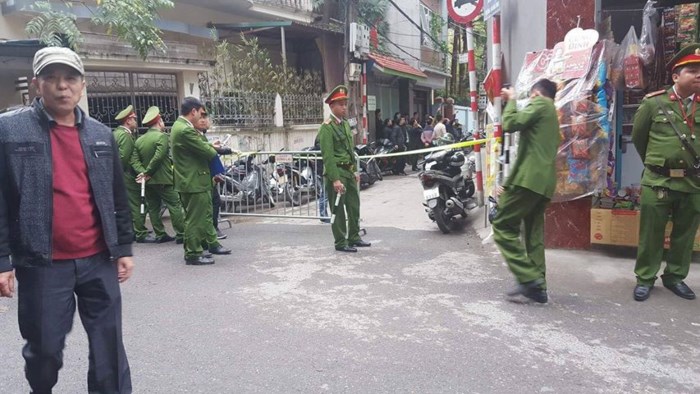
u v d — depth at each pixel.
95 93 9.45
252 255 6.42
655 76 6.03
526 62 5.99
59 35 7.97
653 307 4.42
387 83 20.03
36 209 2.50
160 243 7.42
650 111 4.59
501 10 7.61
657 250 4.59
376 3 18.66
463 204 7.70
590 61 5.60
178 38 11.38
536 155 4.40
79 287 2.71
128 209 2.91
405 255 6.22
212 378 3.37
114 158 2.80
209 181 6.11
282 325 4.18
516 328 4.04
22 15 8.46
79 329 4.14
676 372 3.35
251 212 9.49
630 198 5.79
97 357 2.76
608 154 5.78
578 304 4.50
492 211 6.84
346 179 6.39
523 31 6.59
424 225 8.08
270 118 12.95
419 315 4.32
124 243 2.87
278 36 15.14
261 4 12.94
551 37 5.86
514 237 4.60
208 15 12.66
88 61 8.77
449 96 26.73
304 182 9.82
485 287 4.99
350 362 3.54
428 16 22.77
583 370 3.39
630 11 6.18
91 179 2.66
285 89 13.53
